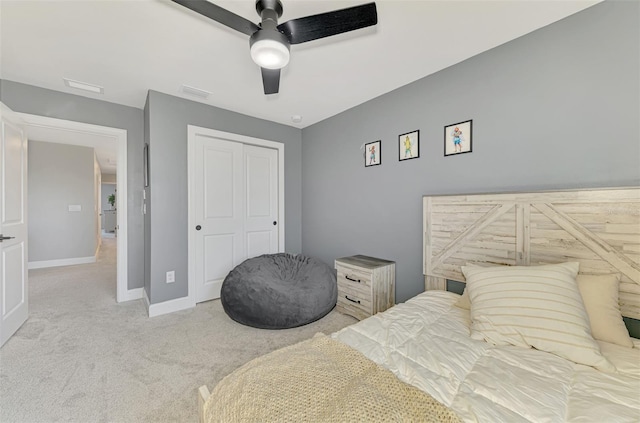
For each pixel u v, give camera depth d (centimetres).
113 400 152
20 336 225
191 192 296
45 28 173
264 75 178
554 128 172
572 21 164
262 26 142
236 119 330
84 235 519
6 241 220
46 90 264
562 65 168
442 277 224
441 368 107
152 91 268
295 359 108
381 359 113
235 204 339
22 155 248
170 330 239
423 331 140
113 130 302
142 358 194
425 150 242
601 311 131
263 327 238
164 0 150
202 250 311
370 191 295
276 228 379
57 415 140
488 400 89
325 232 357
